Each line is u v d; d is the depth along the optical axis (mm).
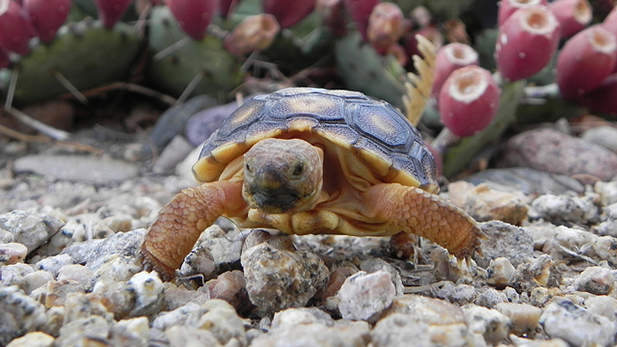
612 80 482
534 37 438
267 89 544
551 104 497
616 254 379
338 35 535
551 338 318
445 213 334
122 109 577
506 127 483
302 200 332
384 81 516
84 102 552
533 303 342
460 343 279
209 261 357
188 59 529
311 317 315
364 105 355
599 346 309
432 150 453
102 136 545
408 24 543
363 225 349
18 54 507
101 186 482
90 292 331
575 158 479
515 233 374
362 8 500
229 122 358
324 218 340
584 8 496
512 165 490
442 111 443
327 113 345
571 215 419
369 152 339
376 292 318
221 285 333
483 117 435
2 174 498
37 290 333
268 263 327
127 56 541
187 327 299
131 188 476
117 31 526
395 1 541
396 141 349
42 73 520
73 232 388
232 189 341
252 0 566
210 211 337
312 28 576
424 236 339
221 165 351
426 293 344
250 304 334
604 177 472
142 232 370
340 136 339
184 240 335
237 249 363
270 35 513
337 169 347
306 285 330
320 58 553
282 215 340
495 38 548
